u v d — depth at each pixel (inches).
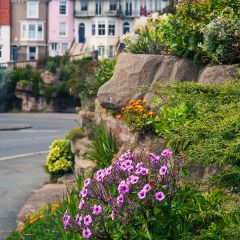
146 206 211.6
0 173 589.0
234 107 187.9
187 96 203.3
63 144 522.6
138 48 428.8
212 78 338.6
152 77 392.8
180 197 215.6
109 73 533.3
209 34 353.4
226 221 201.9
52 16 3080.7
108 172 223.9
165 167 215.2
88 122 467.2
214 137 182.4
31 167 631.2
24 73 2187.5
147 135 364.2
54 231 291.4
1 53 3036.4
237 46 347.6
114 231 217.0
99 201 224.7
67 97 2128.4
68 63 2197.3
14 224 368.2
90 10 3120.1
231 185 182.2
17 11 3046.3
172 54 399.9
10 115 1929.1
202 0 390.3
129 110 376.5
